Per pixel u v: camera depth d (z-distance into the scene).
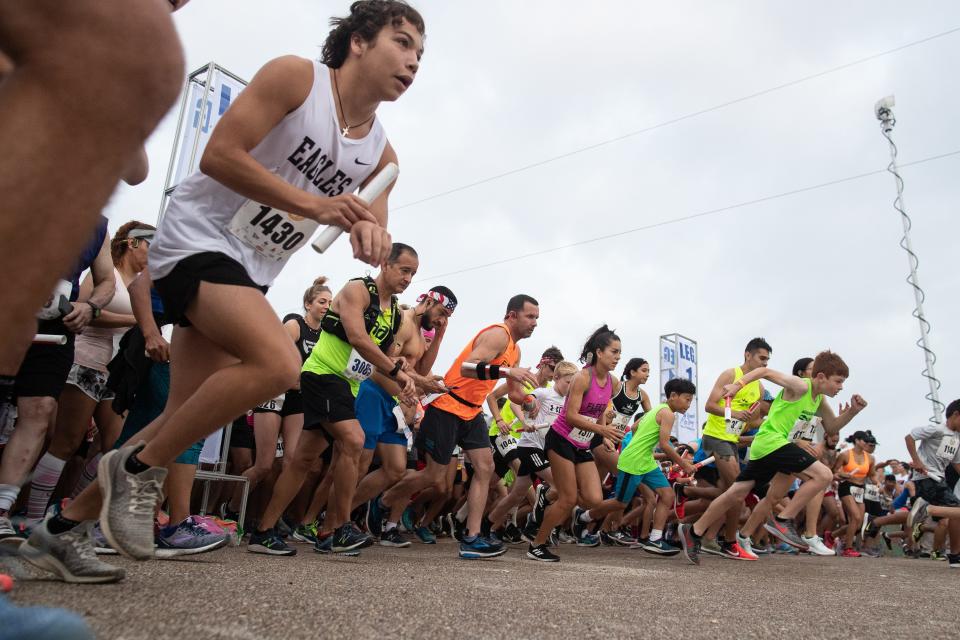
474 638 1.37
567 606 2.00
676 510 7.52
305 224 2.06
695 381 17.95
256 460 5.00
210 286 1.83
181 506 3.09
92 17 0.58
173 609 1.40
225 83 6.23
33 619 0.73
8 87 0.56
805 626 1.92
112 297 3.38
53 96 0.56
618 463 6.50
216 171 1.72
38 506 3.35
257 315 1.79
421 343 5.13
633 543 8.00
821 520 10.56
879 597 2.93
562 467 4.53
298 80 1.92
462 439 4.74
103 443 3.86
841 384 5.73
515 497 6.32
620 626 1.69
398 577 2.58
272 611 1.46
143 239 3.92
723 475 7.03
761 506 6.04
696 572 4.04
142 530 1.70
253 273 2.07
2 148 0.54
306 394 3.83
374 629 1.37
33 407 2.95
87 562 1.73
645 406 7.99
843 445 9.91
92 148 0.58
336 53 2.08
